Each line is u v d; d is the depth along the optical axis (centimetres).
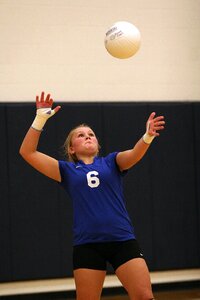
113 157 912
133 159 880
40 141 1569
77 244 869
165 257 1633
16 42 1617
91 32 1664
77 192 877
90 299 837
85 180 877
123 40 1039
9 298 1566
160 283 1650
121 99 1677
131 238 866
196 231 1656
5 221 1548
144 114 1642
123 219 874
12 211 1553
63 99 1641
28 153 891
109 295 1625
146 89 1692
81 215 869
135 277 823
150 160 1636
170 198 1645
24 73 1619
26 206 1562
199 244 1656
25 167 1565
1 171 1550
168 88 1703
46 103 896
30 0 1628
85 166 902
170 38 1706
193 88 1709
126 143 1625
